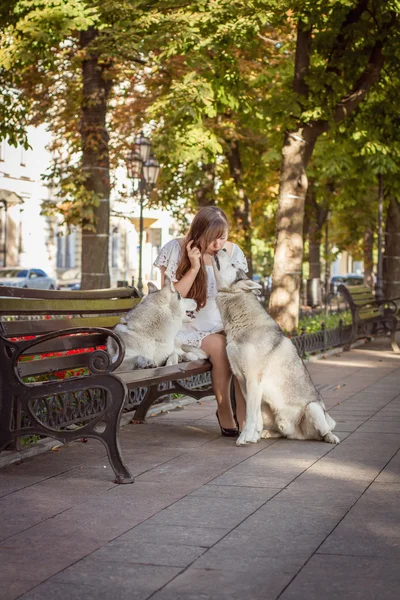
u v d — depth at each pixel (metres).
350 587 3.78
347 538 4.53
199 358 7.68
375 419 8.73
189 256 7.71
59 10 14.74
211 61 16.52
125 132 22.55
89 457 6.70
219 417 7.73
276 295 16.81
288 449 7.07
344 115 17.00
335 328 17.73
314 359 15.60
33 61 15.16
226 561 4.15
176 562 4.14
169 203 28.09
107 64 17.41
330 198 29.58
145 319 7.26
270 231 41.22
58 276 49.59
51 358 6.68
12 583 3.85
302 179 16.89
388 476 6.06
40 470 6.22
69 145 21.78
